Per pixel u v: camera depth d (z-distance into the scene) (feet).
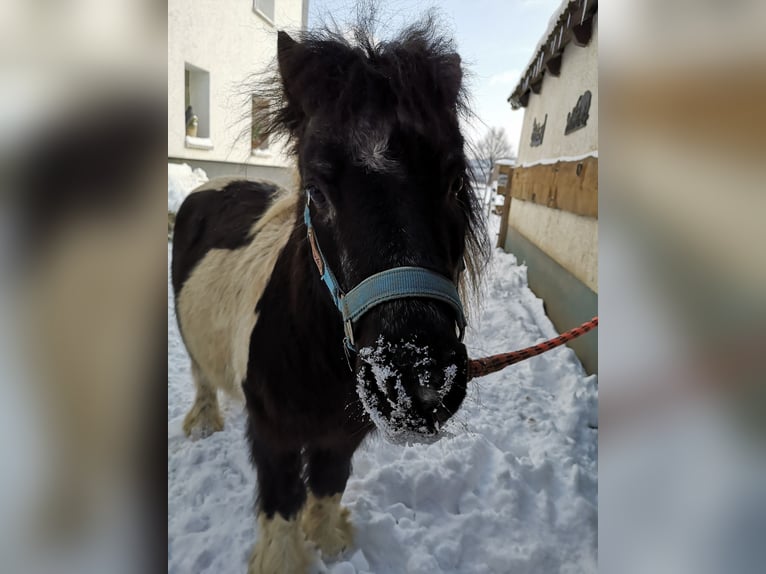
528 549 6.82
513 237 24.47
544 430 9.72
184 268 8.67
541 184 18.11
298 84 4.40
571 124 15.23
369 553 6.79
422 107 3.81
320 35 4.67
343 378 5.08
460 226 4.47
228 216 8.39
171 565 6.54
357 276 3.75
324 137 3.85
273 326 5.25
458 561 6.70
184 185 26.08
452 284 3.81
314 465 6.57
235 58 32.99
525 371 12.15
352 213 3.76
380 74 3.93
